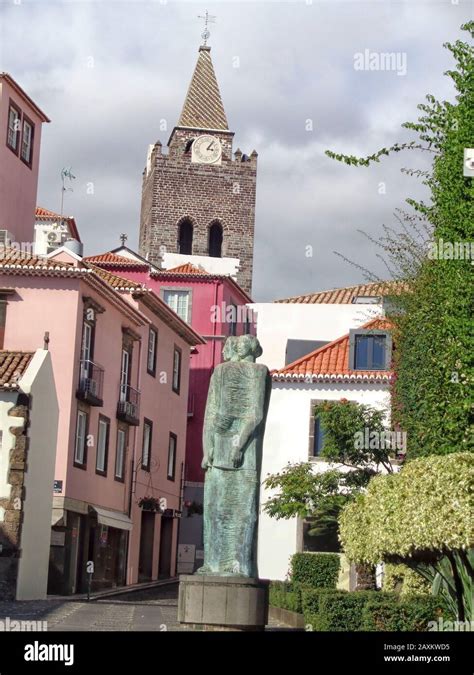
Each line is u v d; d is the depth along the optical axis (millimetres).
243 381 22094
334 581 38656
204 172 98312
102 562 47031
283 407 43844
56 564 40812
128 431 50688
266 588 21500
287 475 37219
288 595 32375
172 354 58375
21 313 43062
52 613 29688
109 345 47594
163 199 98000
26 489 34844
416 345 29891
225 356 22625
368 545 22984
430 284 27969
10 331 42969
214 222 98125
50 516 38438
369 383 43438
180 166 98125
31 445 35281
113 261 66750
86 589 43781
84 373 44188
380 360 44125
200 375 66125
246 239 98125
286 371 44344
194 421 65688
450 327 23125
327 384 43812
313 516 39594
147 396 53781
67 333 42875
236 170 98562
